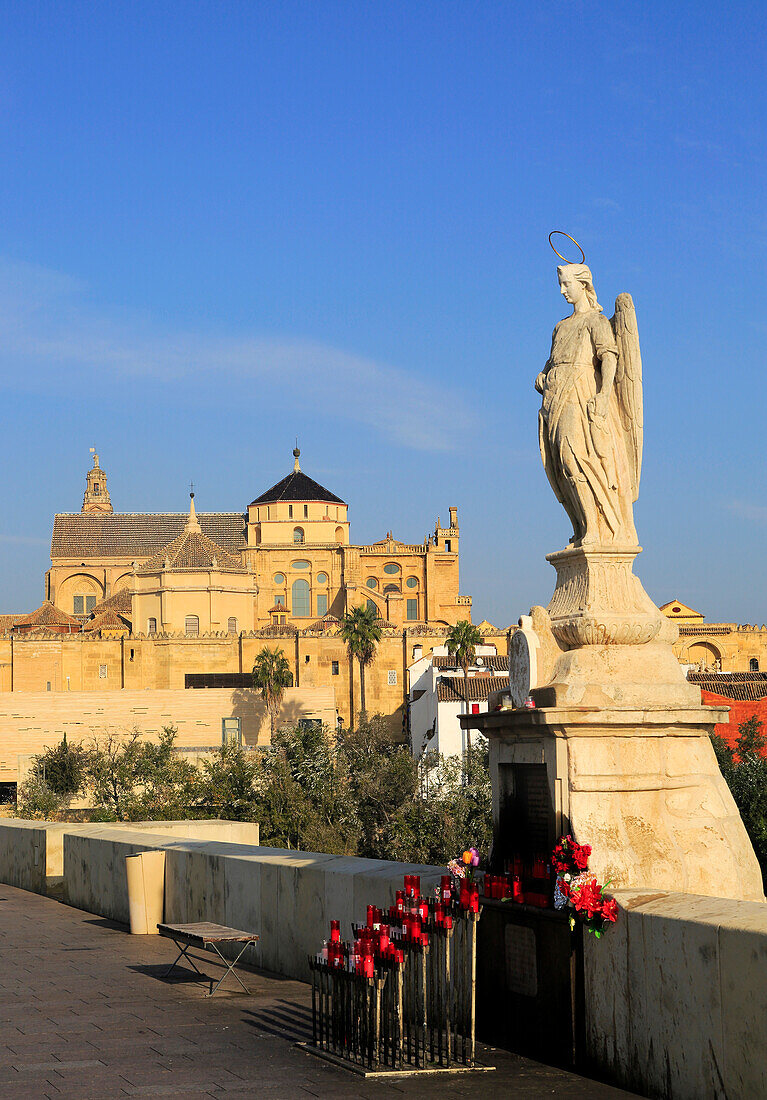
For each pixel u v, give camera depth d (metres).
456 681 99.81
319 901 12.51
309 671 140.75
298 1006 11.35
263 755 81.31
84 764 96.44
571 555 9.70
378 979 8.80
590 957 8.19
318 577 164.25
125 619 156.88
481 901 9.27
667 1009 7.42
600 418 9.48
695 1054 7.18
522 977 8.91
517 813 9.41
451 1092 7.86
